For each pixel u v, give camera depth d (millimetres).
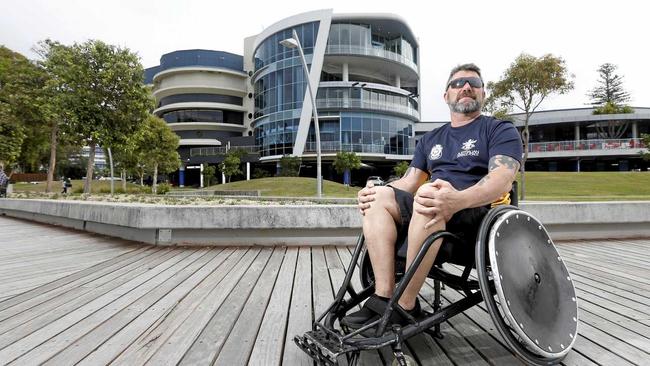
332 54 35375
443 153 1859
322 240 4762
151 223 4641
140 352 1669
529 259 1516
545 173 29250
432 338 1845
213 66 49188
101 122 14961
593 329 1951
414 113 39375
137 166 31562
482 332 1916
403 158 36938
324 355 1342
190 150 45969
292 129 35500
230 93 49812
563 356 1452
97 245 4836
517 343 1381
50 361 1584
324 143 34812
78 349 1702
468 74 1860
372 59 36875
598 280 2980
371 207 1603
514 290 1402
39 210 7773
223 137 49031
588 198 16703
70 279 3053
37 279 3057
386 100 36719
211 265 3600
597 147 36188
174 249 4523
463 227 1595
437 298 2031
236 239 4734
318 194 15422
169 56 49781
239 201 11695
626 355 1646
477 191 1462
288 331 1925
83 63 14758
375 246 1539
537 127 41625
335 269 3426
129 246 4738
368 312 1493
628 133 40594
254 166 41156
